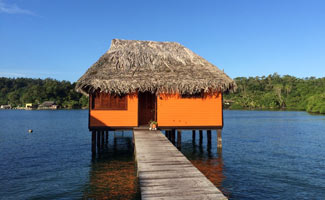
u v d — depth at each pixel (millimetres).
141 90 13469
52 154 15773
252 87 114125
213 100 14625
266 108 93312
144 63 15289
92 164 12922
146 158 8164
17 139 23000
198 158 14297
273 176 10844
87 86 13297
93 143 14484
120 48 17125
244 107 95250
